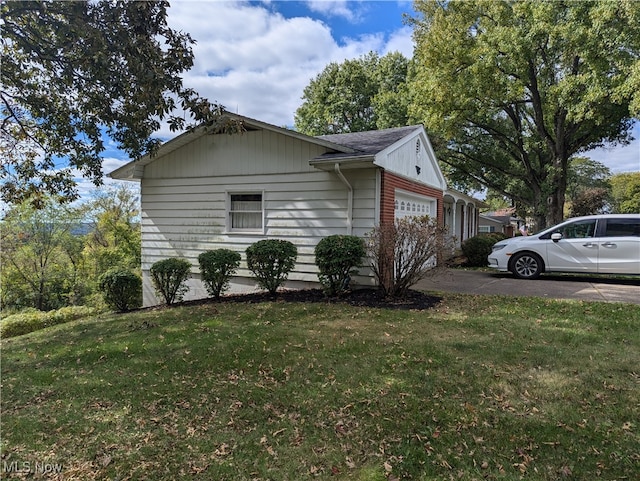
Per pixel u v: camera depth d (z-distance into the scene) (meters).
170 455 2.65
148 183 10.30
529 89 17.00
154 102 5.31
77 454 2.69
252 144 9.02
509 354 4.30
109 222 19.55
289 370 4.02
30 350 5.37
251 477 2.40
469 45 15.76
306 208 8.53
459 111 16.67
